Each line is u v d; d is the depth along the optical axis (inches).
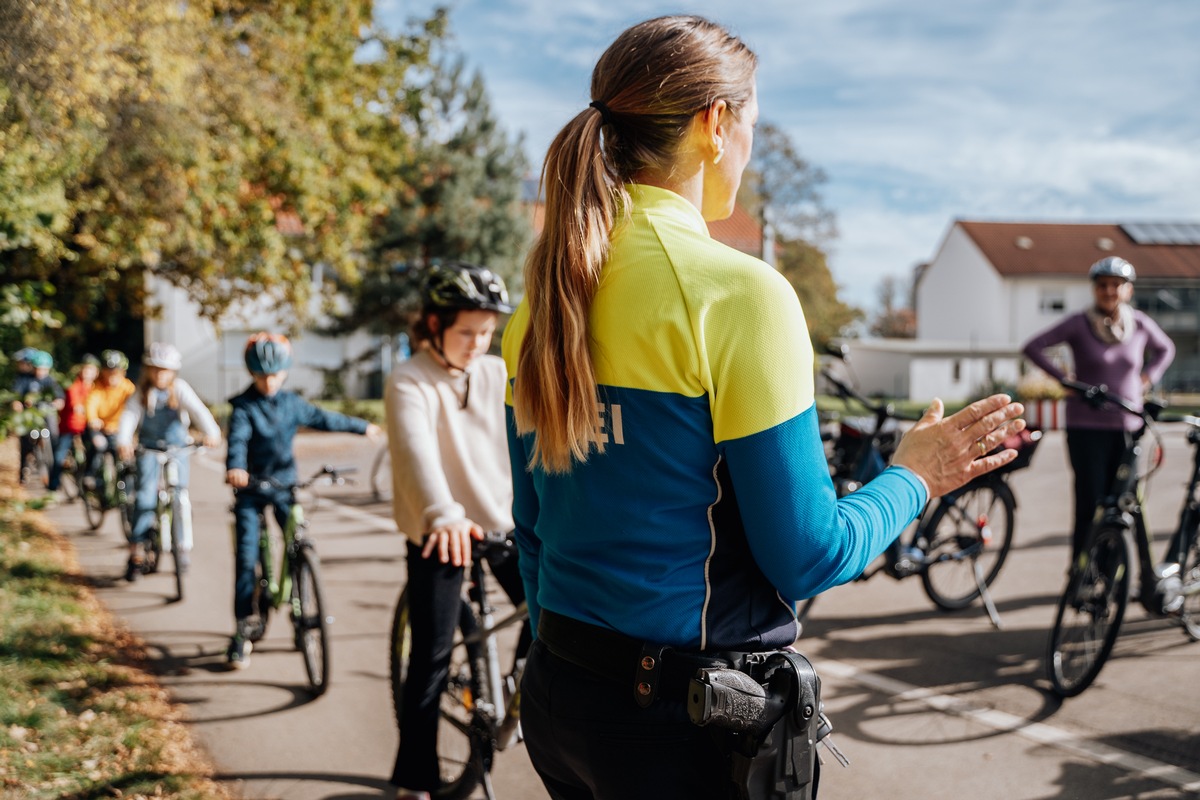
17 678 185.5
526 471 69.8
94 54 325.7
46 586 267.0
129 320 1293.1
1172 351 233.5
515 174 1114.1
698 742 58.3
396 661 149.6
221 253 653.9
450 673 138.1
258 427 203.3
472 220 1064.2
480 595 135.8
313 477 206.5
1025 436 228.2
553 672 62.5
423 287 133.6
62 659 200.4
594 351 58.8
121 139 475.2
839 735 164.7
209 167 541.6
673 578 58.0
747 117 64.7
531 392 62.0
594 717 59.6
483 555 130.2
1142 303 2196.1
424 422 128.7
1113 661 198.5
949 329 2277.3
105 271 614.2
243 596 204.7
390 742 165.5
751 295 55.6
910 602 252.1
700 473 57.0
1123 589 169.5
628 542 58.4
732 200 66.2
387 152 762.2
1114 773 147.2
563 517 61.7
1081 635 177.0
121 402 378.0
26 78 288.4
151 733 163.5
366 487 502.9
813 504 55.2
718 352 55.4
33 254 522.9
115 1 371.2
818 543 55.4
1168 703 174.6
